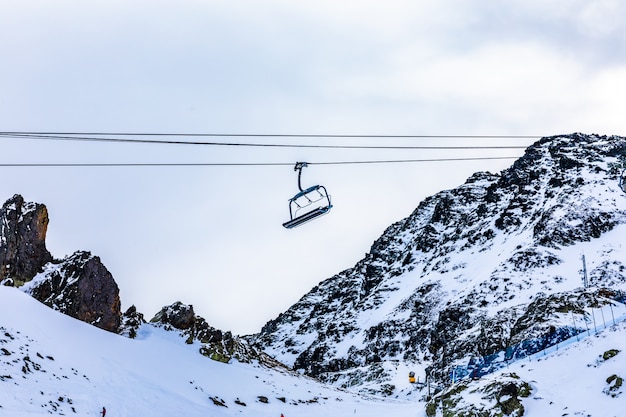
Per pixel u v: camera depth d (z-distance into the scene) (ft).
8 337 169.48
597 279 394.32
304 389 263.49
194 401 191.01
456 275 597.11
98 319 221.87
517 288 438.40
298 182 104.78
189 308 271.08
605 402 131.13
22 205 238.89
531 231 535.19
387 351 542.98
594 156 620.08
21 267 227.61
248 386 236.02
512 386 153.79
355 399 268.21
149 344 230.07
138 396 173.78
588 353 159.33
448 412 160.15
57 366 167.94
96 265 229.25
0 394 135.44
